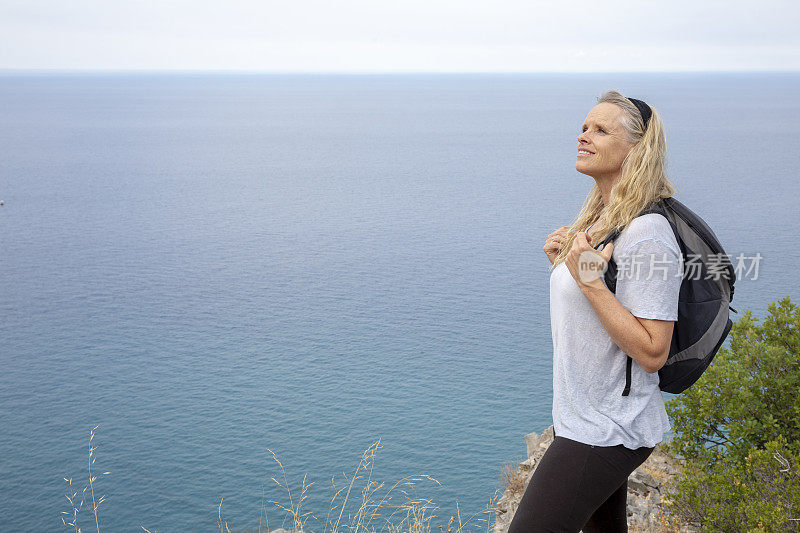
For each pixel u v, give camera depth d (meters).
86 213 197.75
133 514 49.28
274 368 81.88
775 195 194.62
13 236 166.12
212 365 83.75
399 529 4.71
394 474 52.19
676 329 2.37
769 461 5.14
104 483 54.72
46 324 102.12
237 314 105.81
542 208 198.50
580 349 2.39
